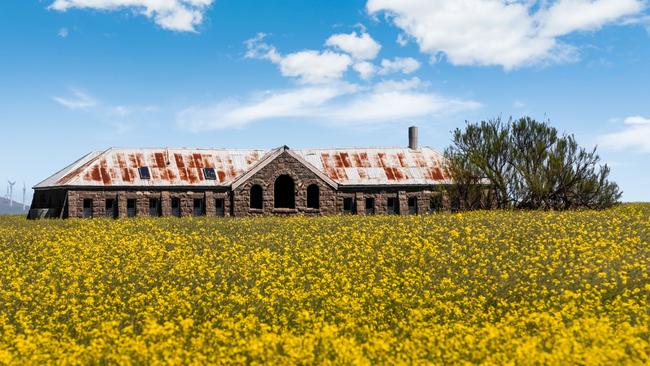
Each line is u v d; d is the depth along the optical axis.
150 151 56.88
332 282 24.39
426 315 20.06
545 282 23.88
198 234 37.34
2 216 63.78
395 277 25.48
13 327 19.19
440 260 28.05
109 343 16.20
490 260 27.97
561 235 32.38
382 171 58.34
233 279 25.62
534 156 50.06
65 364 14.42
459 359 14.63
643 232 32.62
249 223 42.22
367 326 18.03
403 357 14.83
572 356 13.60
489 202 51.09
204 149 58.62
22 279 25.39
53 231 39.09
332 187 55.50
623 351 13.81
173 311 20.70
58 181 54.19
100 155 55.59
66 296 23.27
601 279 23.48
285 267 27.86
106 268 27.78
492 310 20.78
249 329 17.78
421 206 57.00
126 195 52.75
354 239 33.62
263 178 54.31
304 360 14.06
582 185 49.19
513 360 13.62
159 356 14.81
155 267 27.77
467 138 52.16
